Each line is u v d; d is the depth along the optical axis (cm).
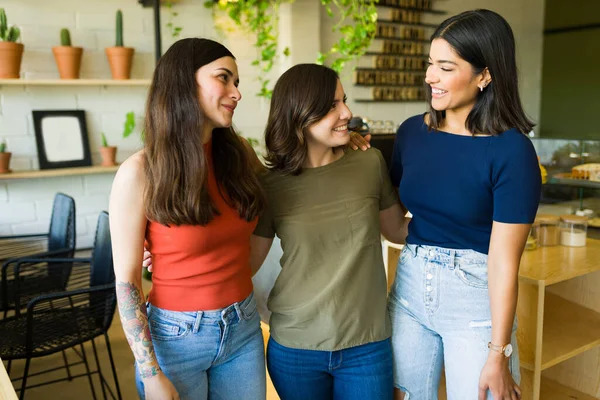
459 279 161
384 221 187
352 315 163
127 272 143
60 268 323
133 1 428
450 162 160
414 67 595
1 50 362
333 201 163
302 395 170
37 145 402
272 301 171
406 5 573
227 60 145
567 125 715
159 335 149
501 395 155
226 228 149
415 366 173
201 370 152
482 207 158
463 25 148
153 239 148
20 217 409
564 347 219
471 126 155
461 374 162
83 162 418
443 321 164
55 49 385
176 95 141
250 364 159
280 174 164
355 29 432
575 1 685
